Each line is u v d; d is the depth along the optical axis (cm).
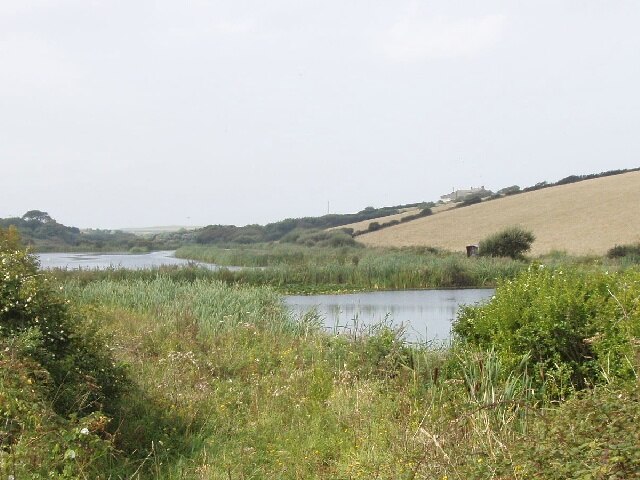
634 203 6450
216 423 750
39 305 700
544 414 561
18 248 1006
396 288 3256
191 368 968
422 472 493
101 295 1925
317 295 2941
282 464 633
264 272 3294
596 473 371
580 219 6222
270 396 860
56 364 656
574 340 858
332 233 8062
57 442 525
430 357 1002
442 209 9075
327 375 941
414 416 729
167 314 1516
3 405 526
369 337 1142
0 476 466
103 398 684
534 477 413
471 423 603
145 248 11425
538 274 1085
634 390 470
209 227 11212
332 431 733
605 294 895
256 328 1335
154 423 707
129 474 577
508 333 920
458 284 3384
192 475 597
